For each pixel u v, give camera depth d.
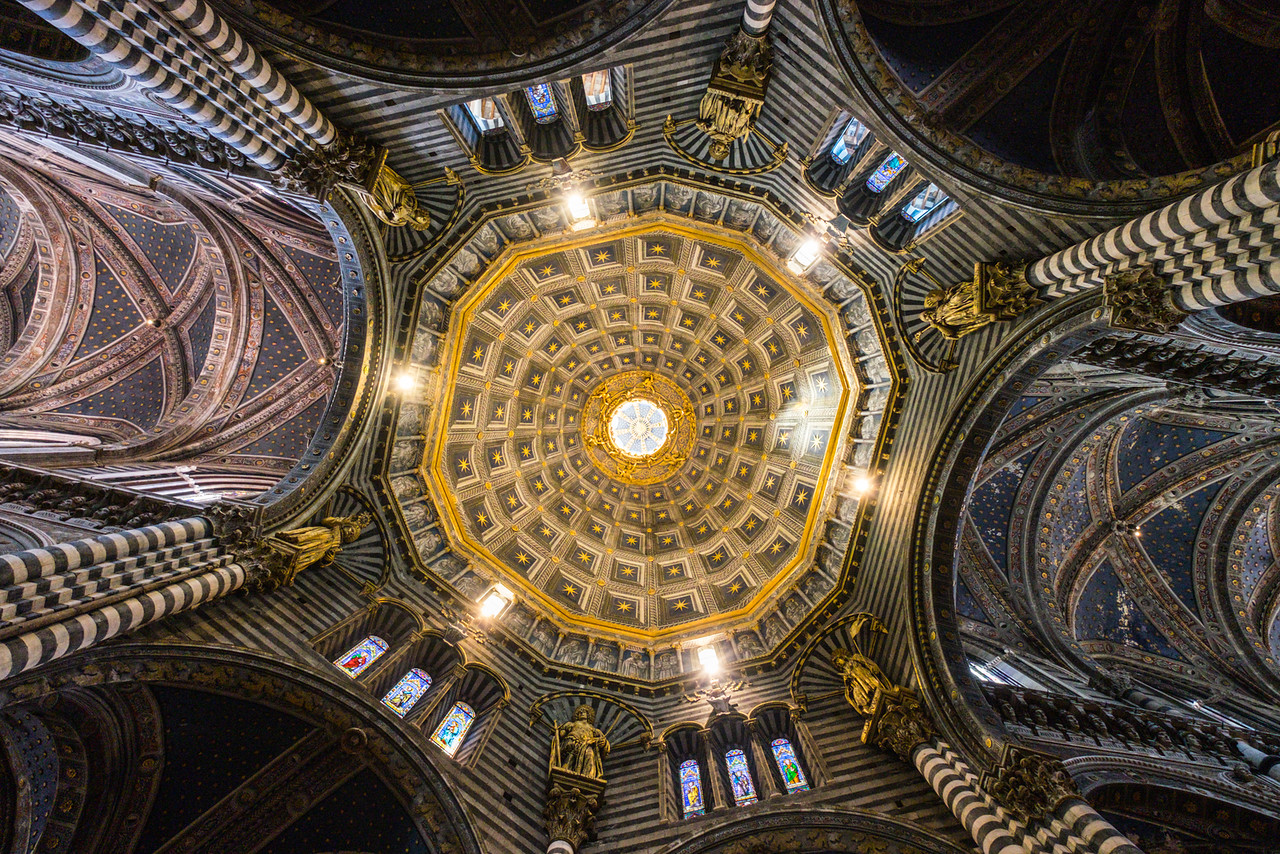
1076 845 12.25
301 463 20.16
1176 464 27.31
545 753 19.83
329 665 16.92
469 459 27.00
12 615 10.60
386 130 17.08
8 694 11.73
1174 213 12.20
